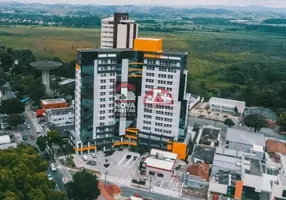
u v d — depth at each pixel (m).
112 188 133.75
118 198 128.50
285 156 167.88
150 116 165.12
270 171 151.50
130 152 166.50
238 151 166.25
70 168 148.38
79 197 118.25
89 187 117.38
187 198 132.00
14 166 107.38
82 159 156.75
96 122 160.75
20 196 99.50
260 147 167.00
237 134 184.00
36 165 117.00
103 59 153.50
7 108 195.62
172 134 163.38
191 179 136.62
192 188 134.38
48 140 156.88
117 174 146.62
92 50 152.75
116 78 159.25
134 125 169.12
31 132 186.25
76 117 163.88
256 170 142.50
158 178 145.62
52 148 162.25
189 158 163.75
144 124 167.00
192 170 144.25
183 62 154.88
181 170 153.25
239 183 129.62
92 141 162.50
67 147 166.62
